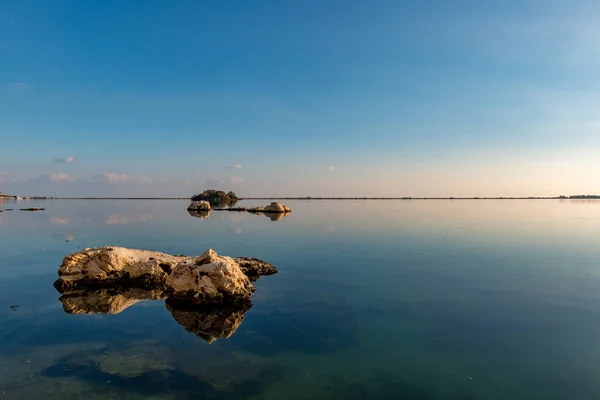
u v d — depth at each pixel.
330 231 36.25
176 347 10.28
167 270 17.78
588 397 7.85
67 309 13.64
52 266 20.47
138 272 17.23
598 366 9.05
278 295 14.86
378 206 100.25
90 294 15.66
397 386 8.30
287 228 39.19
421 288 15.59
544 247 26.02
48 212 65.56
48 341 10.68
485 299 14.05
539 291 15.07
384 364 9.26
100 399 7.84
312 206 100.62
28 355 9.78
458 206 99.31
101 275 16.64
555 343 10.27
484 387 8.23
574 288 15.48
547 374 8.73
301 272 18.69
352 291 15.26
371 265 20.20
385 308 13.16
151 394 8.02
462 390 8.13
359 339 10.66
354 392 8.09
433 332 11.05
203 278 14.15
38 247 26.38
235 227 40.41
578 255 22.94
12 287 16.50
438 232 35.03
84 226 40.97
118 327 11.82
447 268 19.36
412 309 13.02
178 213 65.25
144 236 32.56
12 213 62.03
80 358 9.61
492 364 9.20
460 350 9.91
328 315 12.58
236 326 11.75
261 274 18.28
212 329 11.59
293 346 10.28
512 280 16.81
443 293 14.84
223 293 13.88
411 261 21.22
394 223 44.69
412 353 9.80
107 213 64.19
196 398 7.87
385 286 15.96
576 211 70.94
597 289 15.31
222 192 132.62
